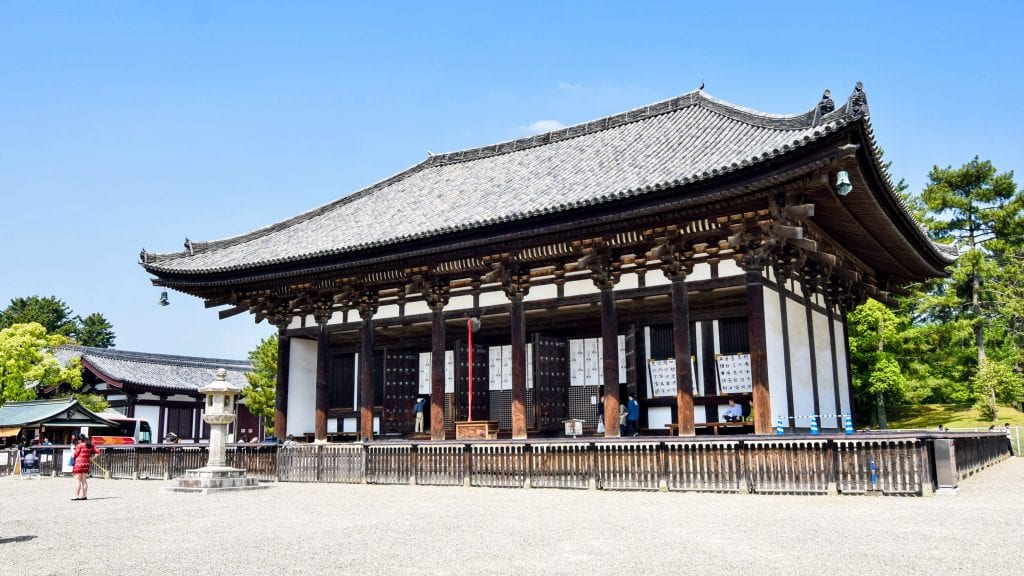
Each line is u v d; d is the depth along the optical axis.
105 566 8.89
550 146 29.72
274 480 23.36
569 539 10.27
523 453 19.11
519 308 22.31
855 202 18.58
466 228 20.70
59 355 49.00
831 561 8.35
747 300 18.39
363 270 24.27
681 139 23.50
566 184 23.34
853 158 15.81
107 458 26.67
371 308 25.27
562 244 20.83
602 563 8.48
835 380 23.88
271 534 11.30
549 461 18.70
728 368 21.27
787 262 20.14
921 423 42.56
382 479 21.42
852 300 26.09
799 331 21.34
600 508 13.99
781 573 7.79
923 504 13.20
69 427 34.16
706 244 19.39
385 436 25.83
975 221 48.19
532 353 23.59
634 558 8.75
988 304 46.69
